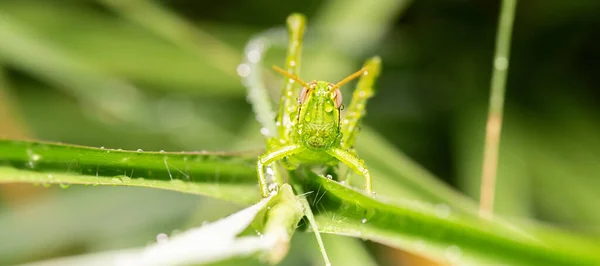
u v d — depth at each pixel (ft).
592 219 0.48
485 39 0.55
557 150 0.50
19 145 0.31
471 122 0.52
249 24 0.57
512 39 0.55
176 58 0.54
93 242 0.50
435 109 0.55
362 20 0.53
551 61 0.54
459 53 0.56
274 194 0.31
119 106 0.54
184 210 0.52
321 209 0.33
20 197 0.50
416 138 0.54
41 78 0.54
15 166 0.31
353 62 0.55
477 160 0.50
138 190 0.52
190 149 0.54
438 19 0.56
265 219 0.30
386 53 0.57
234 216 0.29
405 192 0.41
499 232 0.35
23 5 0.53
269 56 0.55
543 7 0.53
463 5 0.56
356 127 0.42
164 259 0.23
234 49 0.56
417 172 0.41
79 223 0.51
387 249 0.49
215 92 0.55
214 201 0.47
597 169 0.49
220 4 0.57
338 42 0.53
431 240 0.35
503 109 0.52
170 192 0.52
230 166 0.35
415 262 0.48
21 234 0.50
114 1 0.52
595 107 0.52
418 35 0.57
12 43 0.52
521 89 0.53
